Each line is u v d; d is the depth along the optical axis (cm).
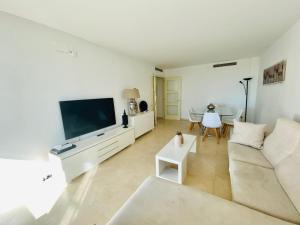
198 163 255
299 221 101
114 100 352
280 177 141
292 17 207
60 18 194
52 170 213
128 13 187
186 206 112
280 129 185
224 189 189
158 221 101
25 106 194
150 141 373
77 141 254
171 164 252
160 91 668
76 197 183
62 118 228
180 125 528
